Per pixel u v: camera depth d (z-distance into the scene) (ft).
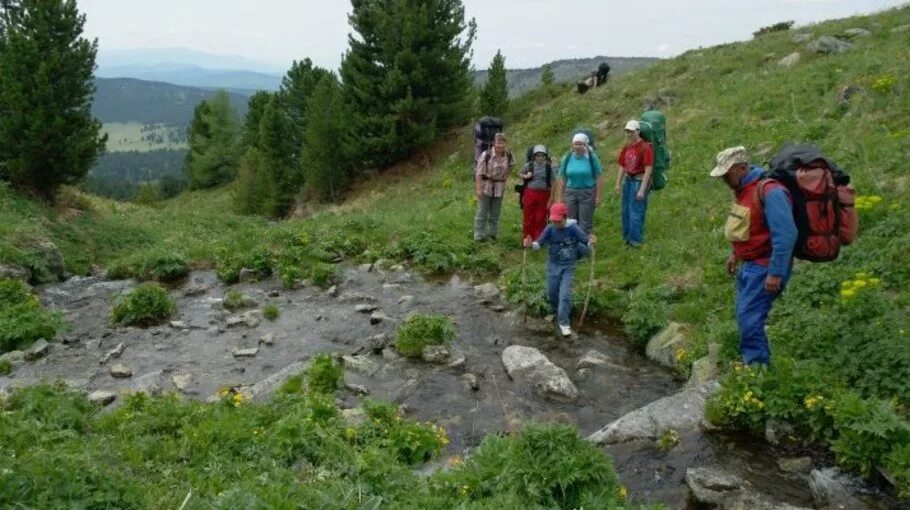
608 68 104.63
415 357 29.17
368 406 22.25
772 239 19.44
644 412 21.54
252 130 220.84
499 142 44.32
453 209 58.44
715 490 17.16
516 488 15.93
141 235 69.87
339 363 28.22
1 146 63.82
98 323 35.50
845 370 20.63
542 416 23.63
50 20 64.69
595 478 16.08
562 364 28.37
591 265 35.55
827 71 60.85
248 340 32.14
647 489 18.01
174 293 40.93
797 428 19.47
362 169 116.88
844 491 16.79
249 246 49.32
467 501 15.37
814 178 19.42
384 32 103.65
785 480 17.79
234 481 15.65
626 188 39.78
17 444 15.79
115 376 27.81
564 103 102.32
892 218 28.99
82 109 67.26
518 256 44.04
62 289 42.68
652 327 29.81
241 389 25.52
